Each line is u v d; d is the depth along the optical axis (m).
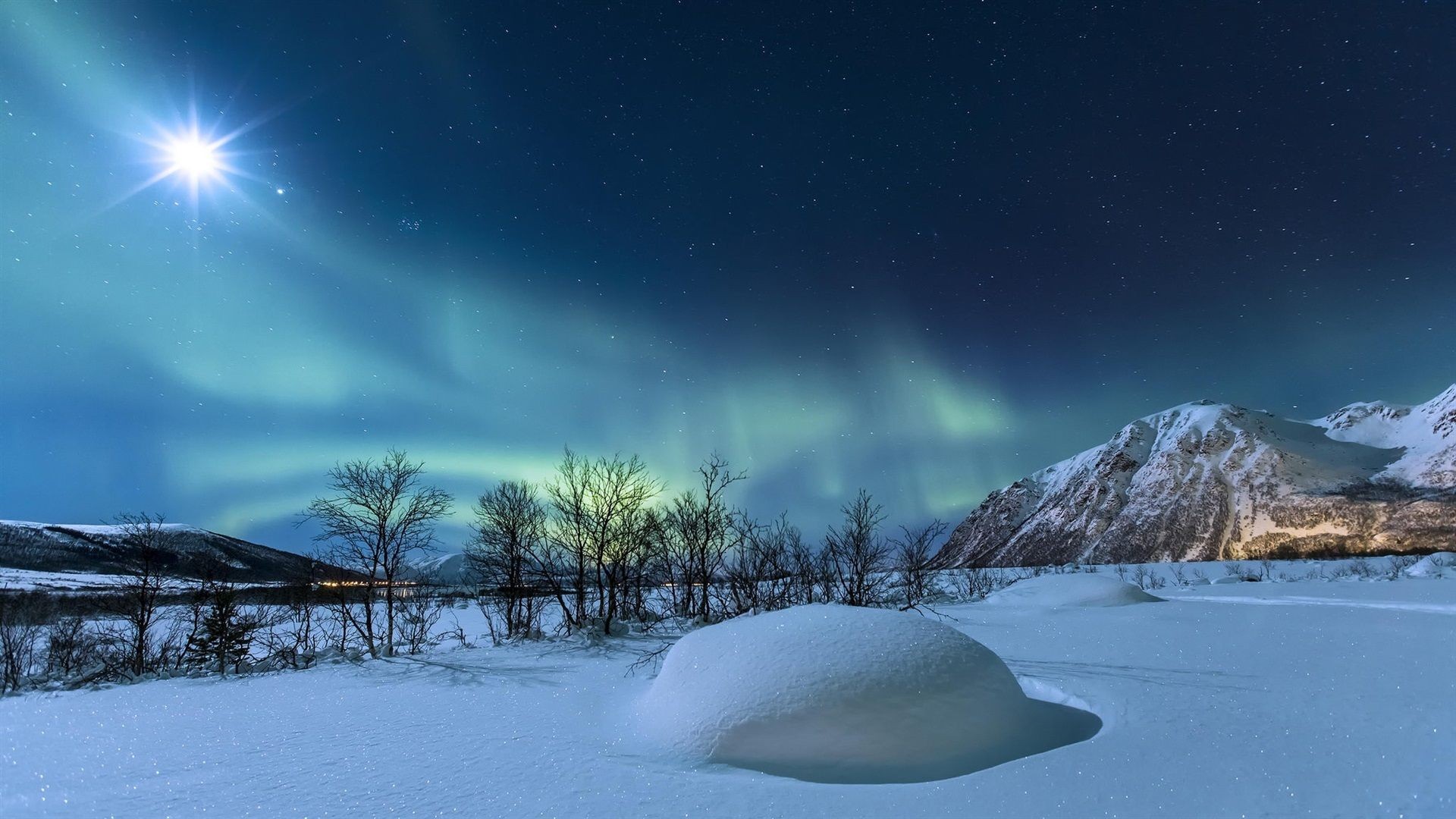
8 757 6.04
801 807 4.09
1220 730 5.34
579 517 16.69
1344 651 8.71
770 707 5.19
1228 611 14.39
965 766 4.85
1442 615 12.73
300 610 15.70
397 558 14.85
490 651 13.43
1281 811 3.82
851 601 16.53
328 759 5.60
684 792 4.42
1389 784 4.14
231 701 8.74
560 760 5.25
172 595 15.82
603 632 15.20
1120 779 4.37
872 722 5.00
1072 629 11.94
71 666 13.85
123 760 5.83
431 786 4.77
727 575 17.22
